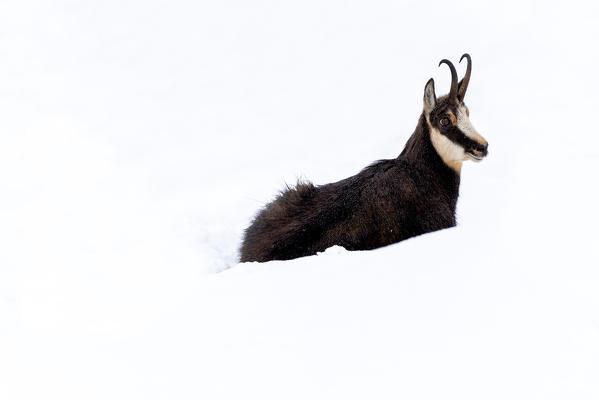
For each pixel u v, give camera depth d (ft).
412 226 84.02
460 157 83.87
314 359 48.08
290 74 242.99
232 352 49.98
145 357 51.55
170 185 153.07
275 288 59.11
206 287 62.95
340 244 82.12
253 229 90.43
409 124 169.68
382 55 244.63
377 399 43.73
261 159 165.89
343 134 173.58
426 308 52.60
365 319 52.19
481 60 210.38
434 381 44.73
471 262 58.75
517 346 47.14
